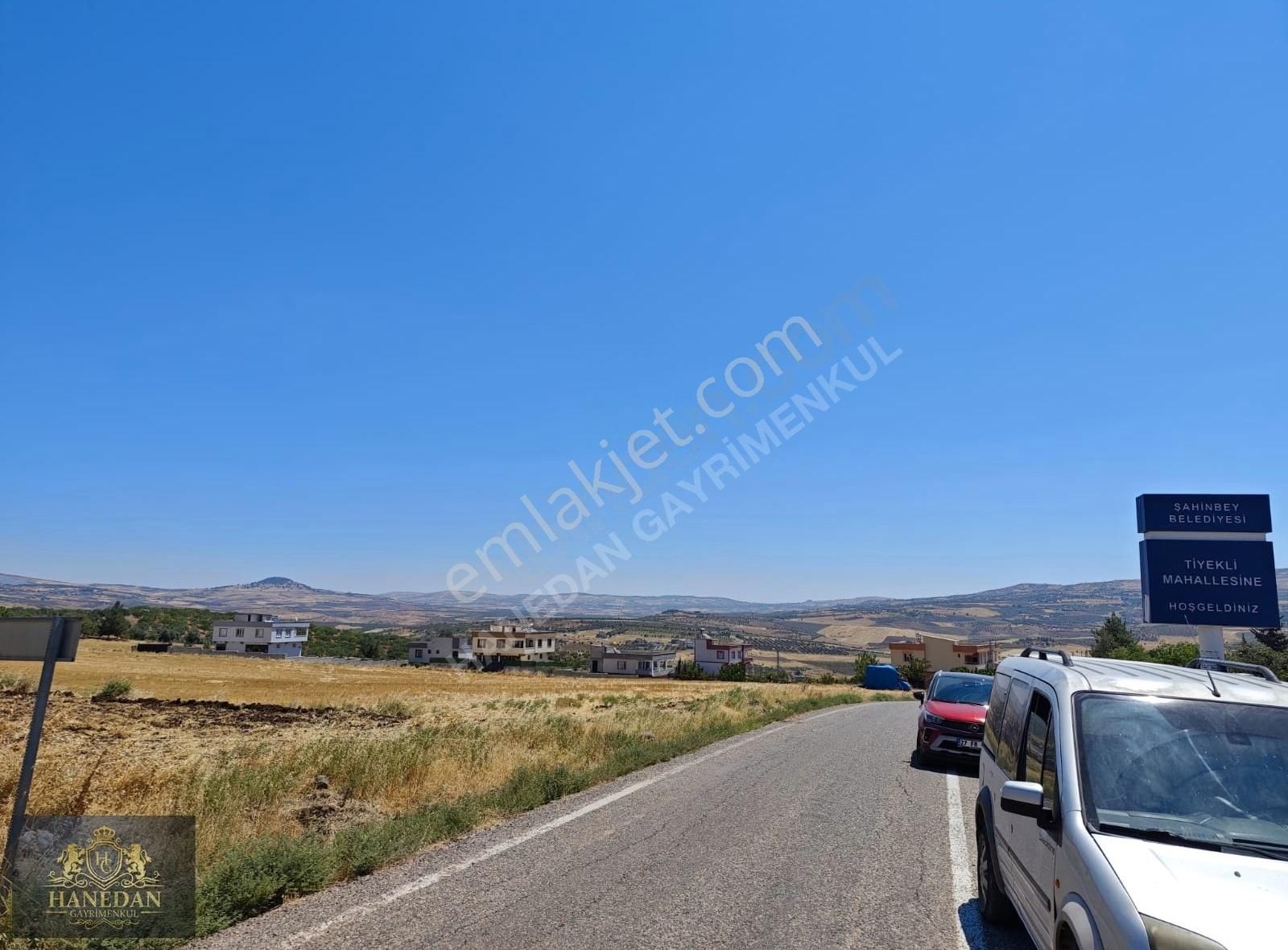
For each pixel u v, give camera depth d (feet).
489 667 327.88
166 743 56.65
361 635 428.56
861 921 17.70
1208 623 55.21
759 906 18.44
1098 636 221.66
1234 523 55.72
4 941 15.53
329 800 30.89
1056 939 12.09
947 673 47.70
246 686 143.43
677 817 27.58
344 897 18.56
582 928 16.67
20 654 19.47
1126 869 11.09
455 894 18.75
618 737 47.85
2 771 32.22
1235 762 13.24
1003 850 16.75
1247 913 10.05
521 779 32.32
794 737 54.19
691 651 398.42
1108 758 13.50
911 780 36.88
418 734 45.85
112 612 369.50
